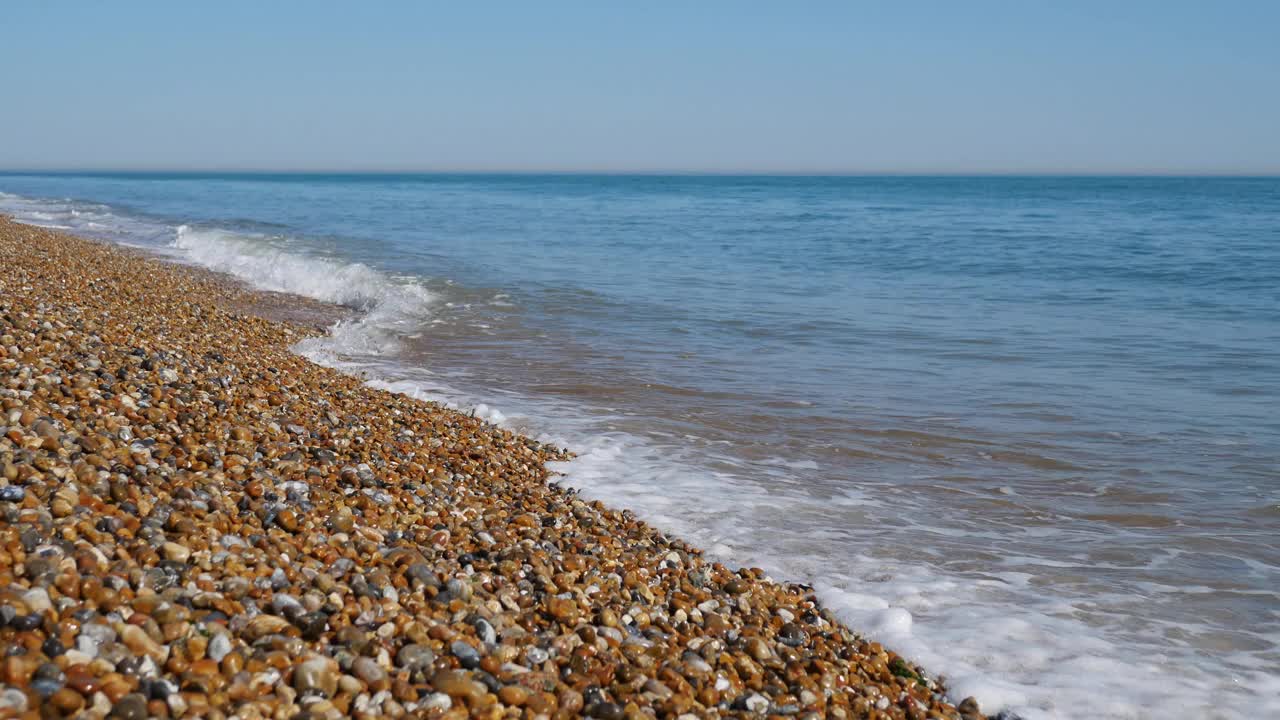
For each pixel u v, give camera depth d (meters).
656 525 7.68
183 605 4.41
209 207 60.53
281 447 7.58
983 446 10.21
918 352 15.38
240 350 12.15
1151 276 26.69
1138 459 9.81
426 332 16.33
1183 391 12.76
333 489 6.94
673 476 8.98
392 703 4.07
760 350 15.38
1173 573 7.04
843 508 8.28
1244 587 6.81
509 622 5.11
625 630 5.41
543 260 29.17
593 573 6.13
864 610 6.28
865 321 18.47
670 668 4.93
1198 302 21.64
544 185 182.38
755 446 10.09
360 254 29.20
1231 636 6.07
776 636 5.75
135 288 16.20
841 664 5.47
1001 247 36.12
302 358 12.91
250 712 3.73
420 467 7.95
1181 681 5.50
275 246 30.38
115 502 5.51
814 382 13.09
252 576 4.90
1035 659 5.73
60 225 37.53
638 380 13.02
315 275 21.77
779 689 5.03
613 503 8.15
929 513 8.23
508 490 8.02
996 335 17.05
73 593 4.20
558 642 4.99
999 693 5.31
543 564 6.04
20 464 5.52
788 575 6.84
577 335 16.45
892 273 27.25
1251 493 8.80
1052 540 7.66
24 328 9.59
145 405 7.85
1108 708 5.21
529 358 14.38
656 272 26.50
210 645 4.09
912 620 6.20
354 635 4.46
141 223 41.12
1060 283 25.08
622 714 4.39
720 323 17.98
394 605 4.97
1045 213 65.88
